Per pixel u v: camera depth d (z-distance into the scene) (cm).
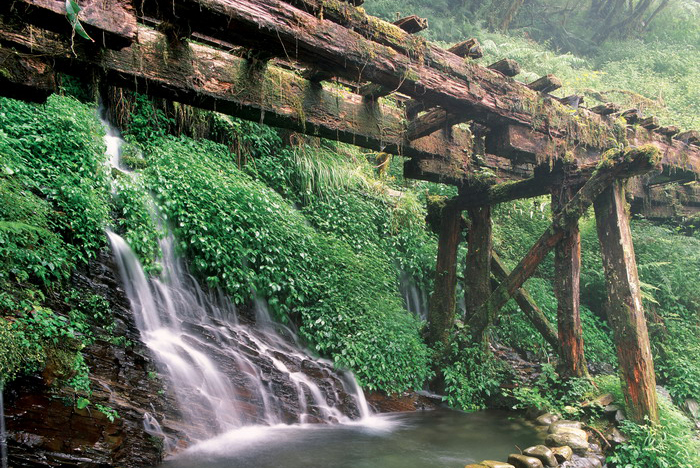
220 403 550
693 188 1077
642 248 1023
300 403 606
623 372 605
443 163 668
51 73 321
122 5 313
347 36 436
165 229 675
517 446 569
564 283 679
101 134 698
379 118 575
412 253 970
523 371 786
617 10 2148
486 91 550
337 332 716
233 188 747
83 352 486
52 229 546
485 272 773
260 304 727
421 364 734
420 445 561
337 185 953
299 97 511
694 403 773
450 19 1828
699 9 2216
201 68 448
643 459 538
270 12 388
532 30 2150
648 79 1705
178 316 636
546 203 1089
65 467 397
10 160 543
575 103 656
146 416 477
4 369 395
